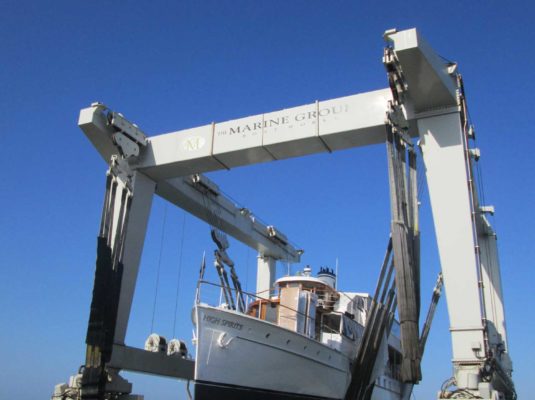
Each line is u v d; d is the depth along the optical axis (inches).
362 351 662.5
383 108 668.1
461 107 641.0
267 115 725.3
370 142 690.2
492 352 555.8
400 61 588.7
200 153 741.3
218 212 898.7
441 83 606.5
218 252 836.6
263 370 584.7
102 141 751.1
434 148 624.7
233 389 566.6
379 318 668.7
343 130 676.1
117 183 742.5
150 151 772.0
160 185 807.1
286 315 661.3
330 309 741.9
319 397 639.1
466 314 560.1
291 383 605.9
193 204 854.5
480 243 930.1
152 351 767.1
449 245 587.8
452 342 557.0
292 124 705.0
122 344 717.9
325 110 695.7
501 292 927.0
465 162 613.3
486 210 880.9
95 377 657.0
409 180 660.1
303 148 711.7
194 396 547.8
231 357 568.7
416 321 583.8
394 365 936.9
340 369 680.4
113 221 730.8
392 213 607.5
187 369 816.9
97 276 694.5
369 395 710.5
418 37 579.2
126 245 738.2
